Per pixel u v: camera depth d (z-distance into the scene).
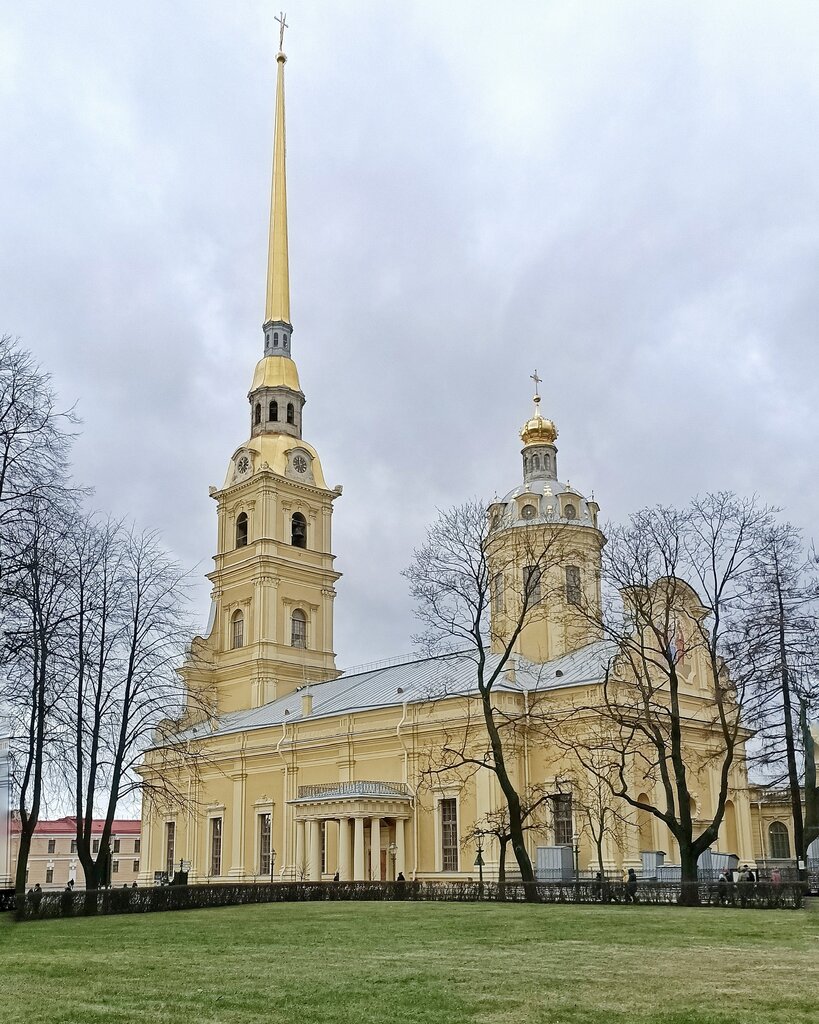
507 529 61.41
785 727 41.88
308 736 67.56
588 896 36.22
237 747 72.62
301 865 62.06
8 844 35.25
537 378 79.12
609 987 14.07
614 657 47.59
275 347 92.12
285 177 97.50
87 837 45.25
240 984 15.04
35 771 40.69
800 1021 11.38
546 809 55.25
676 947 19.39
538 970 16.06
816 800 44.44
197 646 83.50
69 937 25.12
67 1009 12.94
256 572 82.75
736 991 13.57
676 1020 11.45
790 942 20.17
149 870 78.50
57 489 33.47
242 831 70.56
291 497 86.12
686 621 59.69
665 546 42.81
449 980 15.02
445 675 64.81
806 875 41.19
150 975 16.42
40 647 37.25
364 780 62.91
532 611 67.56
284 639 82.50
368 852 60.06
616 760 52.38
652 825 55.16
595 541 70.94
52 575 36.66
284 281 94.00
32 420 33.19
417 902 39.50
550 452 76.94
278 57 101.44
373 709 63.25
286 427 89.38
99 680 47.22
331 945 21.11
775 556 42.28
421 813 58.84
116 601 47.84
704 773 60.03
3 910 37.09
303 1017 12.09
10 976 16.66
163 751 67.31
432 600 47.12
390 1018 11.93
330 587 86.25
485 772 55.69
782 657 41.41
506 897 39.00
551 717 52.12
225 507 87.88
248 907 38.91
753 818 73.56
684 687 60.38
